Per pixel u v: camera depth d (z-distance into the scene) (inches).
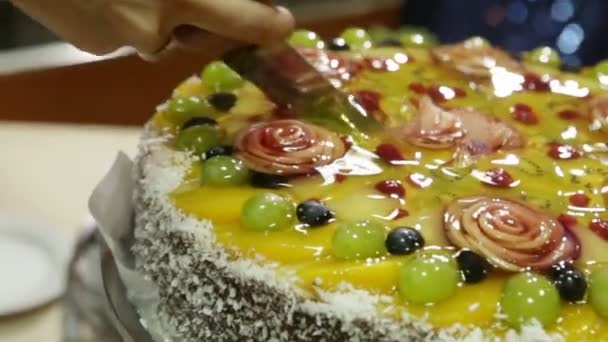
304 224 17.3
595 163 19.5
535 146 20.0
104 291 20.5
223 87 21.5
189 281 18.0
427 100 20.4
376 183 18.3
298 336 16.5
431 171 18.8
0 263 24.1
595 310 16.0
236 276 17.1
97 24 17.4
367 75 22.0
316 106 19.8
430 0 39.3
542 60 23.6
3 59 33.6
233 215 17.8
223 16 17.1
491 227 16.8
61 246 24.6
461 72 22.5
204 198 18.2
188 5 16.9
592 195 18.5
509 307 15.7
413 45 23.7
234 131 19.8
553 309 15.7
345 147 19.2
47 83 34.1
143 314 19.5
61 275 23.7
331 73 21.6
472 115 20.3
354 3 39.1
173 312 18.7
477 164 19.1
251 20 17.4
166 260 18.6
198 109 20.6
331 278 16.3
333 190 18.1
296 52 19.8
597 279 16.0
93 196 20.6
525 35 37.1
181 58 35.9
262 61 18.9
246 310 17.1
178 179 18.9
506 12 37.3
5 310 22.7
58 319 23.1
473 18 38.1
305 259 16.8
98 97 35.2
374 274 16.3
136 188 20.2
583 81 22.8
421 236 16.9
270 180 18.3
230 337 17.4
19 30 33.9
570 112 21.4
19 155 28.1
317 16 37.9
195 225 17.8
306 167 18.6
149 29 17.2
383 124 20.0
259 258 17.0
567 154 19.7
